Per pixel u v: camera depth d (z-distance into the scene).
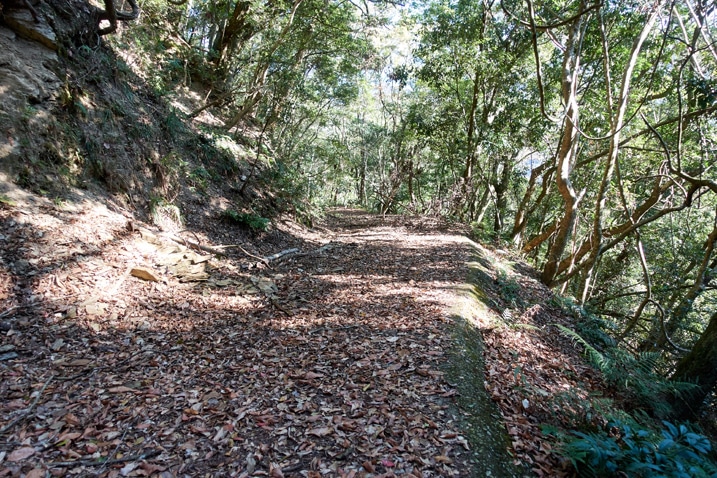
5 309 4.45
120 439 3.03
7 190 5.61
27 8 6.50
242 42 15.28
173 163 9.02
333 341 4.80
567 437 3.07
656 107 13.71
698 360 5.86
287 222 12.55
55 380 3.72
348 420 3.23
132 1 8.19
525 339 5.64
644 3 9.63
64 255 5.47
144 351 4.41
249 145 13.59
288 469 2.73
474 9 14.65
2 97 5.86
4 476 2.60
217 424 3.22
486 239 14.92
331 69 18.16
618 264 17.28
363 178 35.00
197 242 8.09
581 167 15.14
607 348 6.89
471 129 17.20
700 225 14.55
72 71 7.18
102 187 7.11
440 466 2.74
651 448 2.89
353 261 9.41
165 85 11.32
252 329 5.19
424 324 5.16
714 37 10.89
